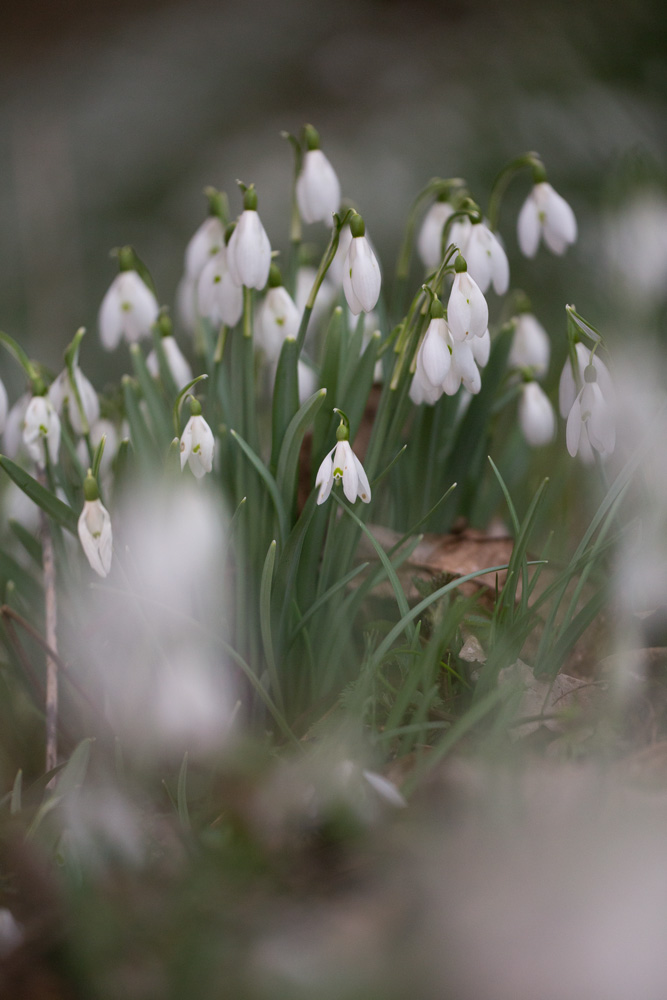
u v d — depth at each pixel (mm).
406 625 740
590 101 1539
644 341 866
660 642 758
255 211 757
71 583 791
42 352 1668
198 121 2439
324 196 792
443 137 1732
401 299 824
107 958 671
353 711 715
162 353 813
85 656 774
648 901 668
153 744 758
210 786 730
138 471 778
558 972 661
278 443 767
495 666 725
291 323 781
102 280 1965
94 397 800
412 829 695
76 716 783
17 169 2150
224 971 667
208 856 699
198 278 806
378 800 703
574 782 700
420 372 771
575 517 862
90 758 753
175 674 757
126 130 2402
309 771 712
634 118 1521
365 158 1837
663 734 717
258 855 696
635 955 661
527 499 872
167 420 797
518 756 706
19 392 1503
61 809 714
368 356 771
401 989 662
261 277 757
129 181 2234
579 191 1446
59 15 2945
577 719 720
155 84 2551
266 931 674
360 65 2385
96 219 2111
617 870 676
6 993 667
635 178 907
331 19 2621
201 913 680
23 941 679
